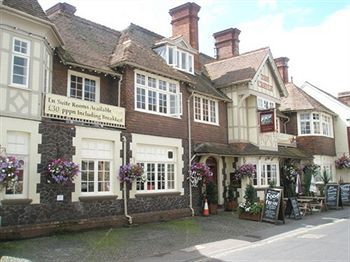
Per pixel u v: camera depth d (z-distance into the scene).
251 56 22.53
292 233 12.87
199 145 18.08
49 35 12.23
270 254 9.43
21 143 11.15
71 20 16.83
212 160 19.66
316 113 27.77
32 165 11.18
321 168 27.16
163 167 16.02
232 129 20.77
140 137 14.86
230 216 17.02
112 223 13.15
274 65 22.84
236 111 20.77
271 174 21.84
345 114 30.22
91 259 8.88
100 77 14.83
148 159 15.33
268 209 15.42
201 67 23.17
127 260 8.91
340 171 30.05
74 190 12.21
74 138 12.45
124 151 14.10
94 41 16.58
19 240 10.49
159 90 16.17
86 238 11.15
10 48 10.95
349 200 23.48
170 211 15.64
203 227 13.86
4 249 9.42
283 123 28.03
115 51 16.47
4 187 10.02
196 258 9.17
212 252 9.83
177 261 8.84
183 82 17.42
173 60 18.22
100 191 13.28
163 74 15.97
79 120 12.72
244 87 20.61
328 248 10.00
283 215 15.18
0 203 10.34
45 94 11.77
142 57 15.84
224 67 23.05
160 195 15.40
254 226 14.29
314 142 27.27
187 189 16.89
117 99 14.91
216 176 19.80
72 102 12.55
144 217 14.34
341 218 16.84
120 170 13.73
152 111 15.66
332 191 21.14
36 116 11.42
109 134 13.64
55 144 11.87
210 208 17.64
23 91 11.18
